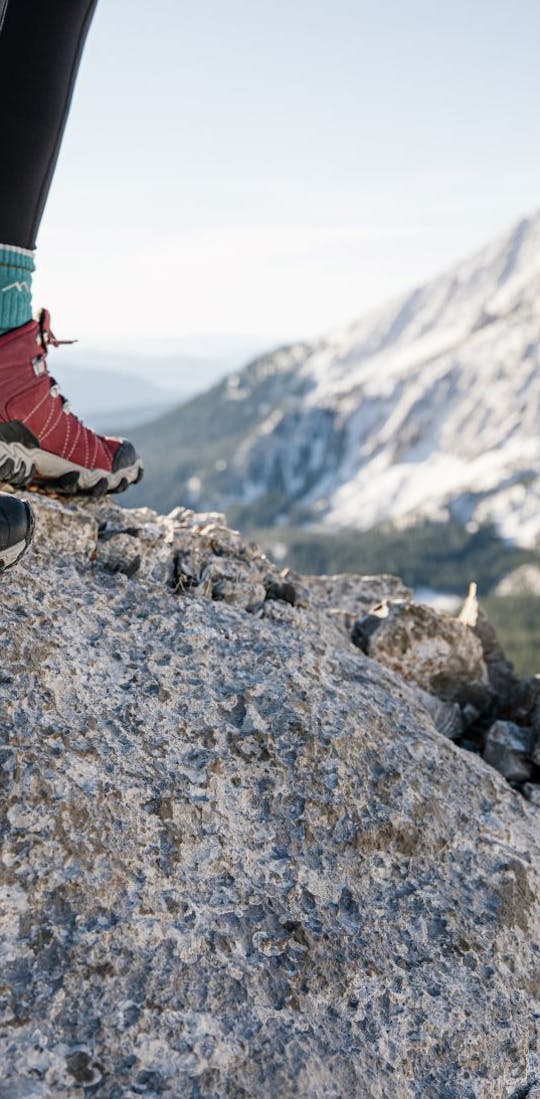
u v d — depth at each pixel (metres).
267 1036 2.03
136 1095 1.80
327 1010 2.16
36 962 1.93
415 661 3.95
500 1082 2.26
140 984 1.98
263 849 2.43
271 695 2.84
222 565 3.47
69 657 2.62
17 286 2.35
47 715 2.40
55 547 3.03
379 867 2.57
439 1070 2.19
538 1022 2.43
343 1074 2.05
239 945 2.18
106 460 3.01
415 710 3.30
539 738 3.64
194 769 2.51
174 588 3.22
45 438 2.71
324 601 4.65
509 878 2.74
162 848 2.28
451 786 2.99
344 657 3.38
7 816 2.11
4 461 2.56
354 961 2.29
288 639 3.21
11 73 1.98
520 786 3.54
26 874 2.04
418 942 2.43
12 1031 1.80
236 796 2.51
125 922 2.07
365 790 2.72
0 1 1.82
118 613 2.92
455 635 4.02
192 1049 1.93
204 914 2.19
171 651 2.86
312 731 2.77
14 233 2.21
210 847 2.35
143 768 2.42
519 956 2.55
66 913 2.03
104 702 2.56
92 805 2.23
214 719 2.68
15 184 2.11
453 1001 2.32
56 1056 1.80
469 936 2.50
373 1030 2.18
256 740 2.67
